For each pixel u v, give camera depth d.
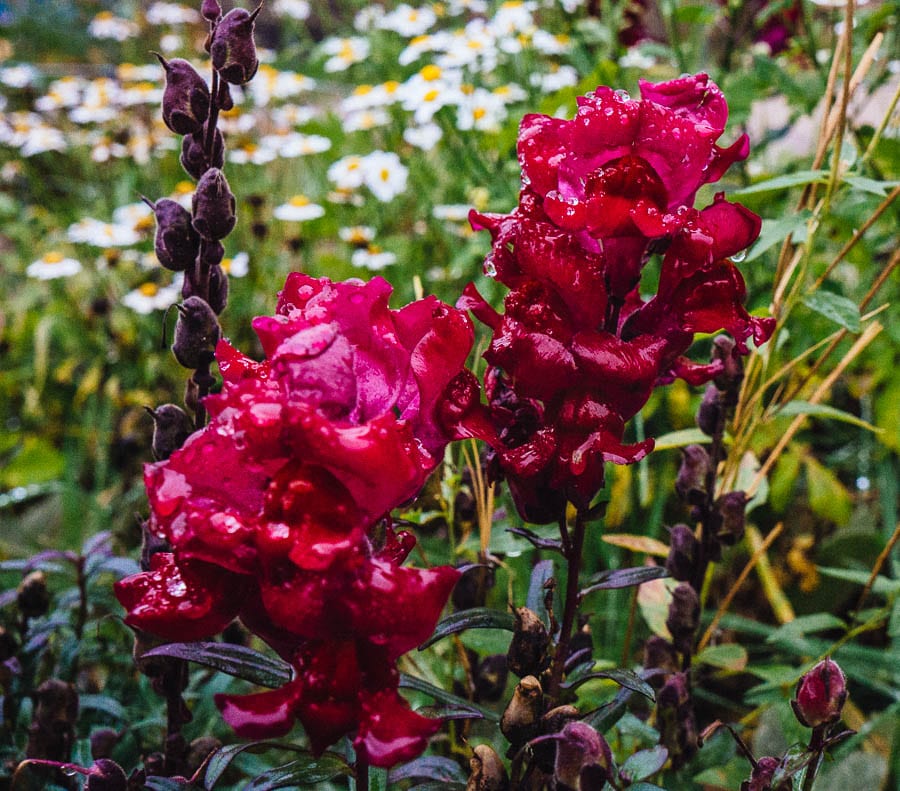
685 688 0.36
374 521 0.26
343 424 0.26
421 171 0.72
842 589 0.55
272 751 0.44
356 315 0.27
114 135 0.83
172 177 0.88
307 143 0.76
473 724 0.42
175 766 0.35
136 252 0.75
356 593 0.26
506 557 0.45
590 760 0.29
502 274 0.30
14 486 0.72
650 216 0.28
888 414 0.55
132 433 0.69
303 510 0.26
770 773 0.32
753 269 0.53
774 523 0.60
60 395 0.82
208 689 0.40
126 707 0.43
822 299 0.39
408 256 0.69
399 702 0.26
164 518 0.26
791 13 0.59
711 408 0.38
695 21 0.53
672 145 0.28
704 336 0.43
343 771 0.29
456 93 0.59
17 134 0.89
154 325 0.74
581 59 0.62
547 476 0.30
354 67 0.90
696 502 0.38
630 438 0.52
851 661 0.47
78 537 0.63
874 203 0.44
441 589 0.26
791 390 0.44
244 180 0.82
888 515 0.55
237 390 0.27
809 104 0.52
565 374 0.29
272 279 0.74
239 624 0.39
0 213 0.88
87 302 0.85
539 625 0.31
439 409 0.29
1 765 0.39
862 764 0.44
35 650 0.39
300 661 0.27
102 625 0.48
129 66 0.94
